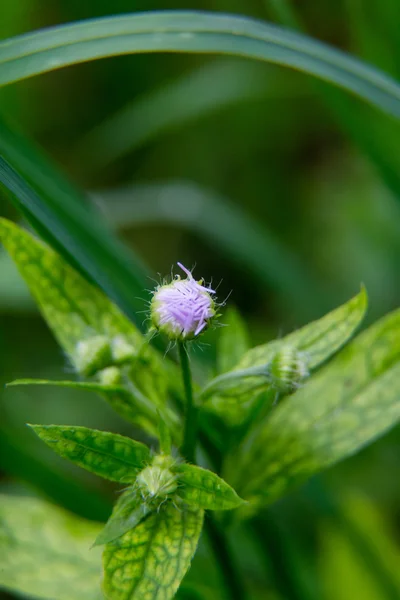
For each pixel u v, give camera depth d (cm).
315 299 39
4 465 32
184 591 28
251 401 27
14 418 38
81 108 46
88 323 28
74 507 32
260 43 30
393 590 32
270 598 33
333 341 27
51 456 37
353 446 28
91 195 43
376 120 34
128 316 29
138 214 42
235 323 28
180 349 26
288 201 46
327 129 46
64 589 28
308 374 26
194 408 26
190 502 26
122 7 44
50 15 44
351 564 32
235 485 28
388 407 28
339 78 30
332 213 44
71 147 46
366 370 28
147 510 26
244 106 46
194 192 42
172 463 26
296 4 45
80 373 27
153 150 46
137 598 25
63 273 28
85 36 28
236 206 44
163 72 46
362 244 43
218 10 44
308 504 33
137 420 27
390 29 34
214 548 28
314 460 28
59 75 45
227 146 46
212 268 45
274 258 40
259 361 27
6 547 28
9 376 40
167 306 26
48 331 41
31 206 27
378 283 42
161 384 28
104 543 25
